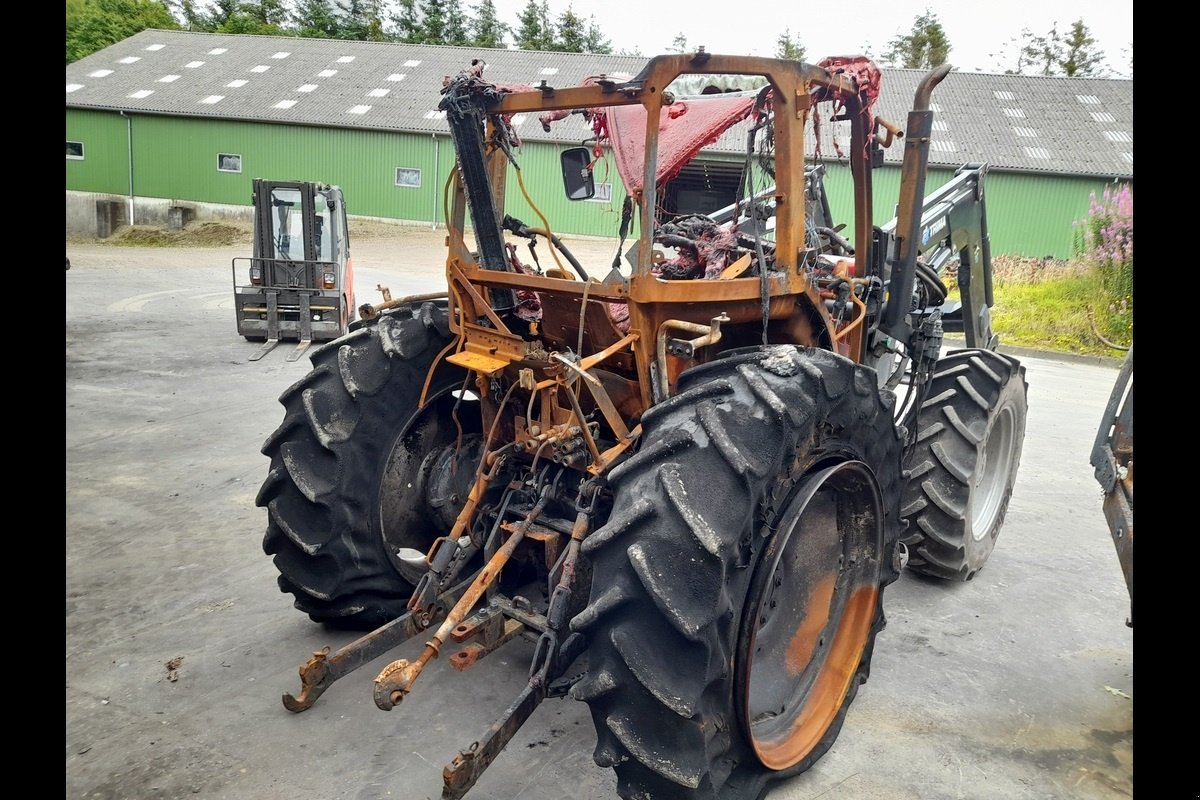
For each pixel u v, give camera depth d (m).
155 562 4.00
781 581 2.74
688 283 2.35
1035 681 3.25
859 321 3.07
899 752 2.79
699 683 2.00
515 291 2.94
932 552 3.94
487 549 2.81
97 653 3.19
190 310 12.07
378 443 3.04
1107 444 3.21
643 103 2.27
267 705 2.88
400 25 45.38
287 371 8.35
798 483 2.36
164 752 2.62
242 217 26.58
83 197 26.75
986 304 4.99
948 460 3.80
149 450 5.71
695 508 1.99
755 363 2.34
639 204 2.48
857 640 2.85
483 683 3.06
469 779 2.13
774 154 2.68
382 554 3.11
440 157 25.33
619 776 2.12
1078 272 12.86
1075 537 4.73
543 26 45.59
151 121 26.22
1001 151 19.83
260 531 4.39
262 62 29.44
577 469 2.74
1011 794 2.60
